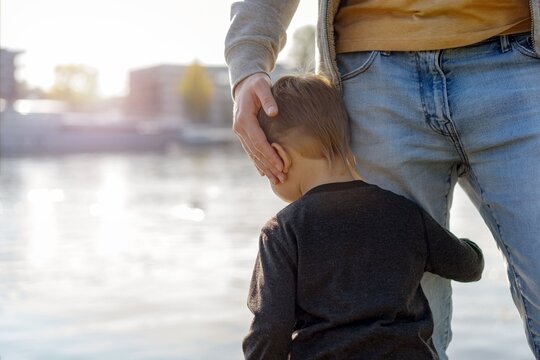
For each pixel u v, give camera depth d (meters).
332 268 1.75
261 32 2.00
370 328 1.70
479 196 1.93
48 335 4.71
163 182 24.02
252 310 1.77
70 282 6.71
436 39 1.84
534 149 1.79
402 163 1.92
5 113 51.09
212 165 35.72
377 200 1.80
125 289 6.29
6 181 25.03
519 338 4.29
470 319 4.72
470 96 1.82
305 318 1.78
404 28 1.87
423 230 1.81
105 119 62.44
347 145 1.92
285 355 1.74
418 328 1.75
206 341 4.48
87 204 16.52
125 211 14.75
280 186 1.94
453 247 1.83
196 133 64.81
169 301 5.72
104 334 4.72
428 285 2.00
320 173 1.88
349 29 1.95
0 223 12.58
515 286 1.88
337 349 1.71
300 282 1.76
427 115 1.87
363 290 1.74
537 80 1.81
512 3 1.82
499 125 1.82
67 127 52.06
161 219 13.01
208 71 84.56
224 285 6.36
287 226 1.80
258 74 1.95
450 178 1.98
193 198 17.75
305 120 1.87
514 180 1.82
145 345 4.43
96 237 10.45
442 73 1.85
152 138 54.62
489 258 6.88
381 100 1.91
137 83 86.75
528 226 1.81
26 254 8.74
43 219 13.28
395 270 1.76
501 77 1.82
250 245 9.16
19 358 4.20
